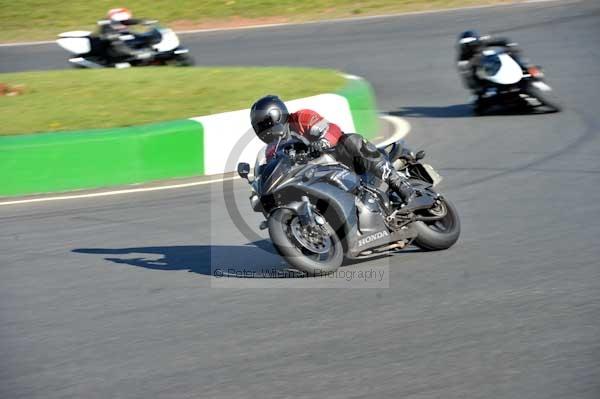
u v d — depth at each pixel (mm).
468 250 18188
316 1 71938
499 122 34062
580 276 16078
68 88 37719
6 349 13961
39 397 12008
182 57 50781
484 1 67938
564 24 56906
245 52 57406
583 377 11734
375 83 45656
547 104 34750
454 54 51562
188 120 28516
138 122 31625
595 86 39688
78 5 75250
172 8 73312
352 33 60906
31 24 71938
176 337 14102
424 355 12734
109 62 49969
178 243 20234
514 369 12078
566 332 13344
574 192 22891
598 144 28812
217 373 12523
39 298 16609
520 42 52500
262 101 16562
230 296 16078
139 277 17609
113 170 26891
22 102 35188
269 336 13883
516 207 21719
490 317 14180
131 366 12977
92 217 23031
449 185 24641
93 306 15945
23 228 22203
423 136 32500
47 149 26297
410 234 17516
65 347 13930
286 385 11953
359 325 14148
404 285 16094
